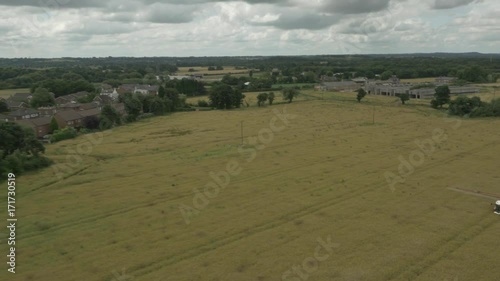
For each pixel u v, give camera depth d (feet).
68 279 118.11
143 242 141.08
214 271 122.11
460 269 121.49
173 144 301.63
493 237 141.90
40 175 221.46
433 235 143.84
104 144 305.32
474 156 250.37
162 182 208.33
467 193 186.29
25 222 157.58
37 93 531.50
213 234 147.13
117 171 229.25
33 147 241.35
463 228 149.38
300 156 257.96
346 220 158.10
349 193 188.75
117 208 172.86
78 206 175.11
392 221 156.46
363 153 263.08
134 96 464.24
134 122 417.49
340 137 315.58
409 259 127.54
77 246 138.10
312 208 171.12
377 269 122.01
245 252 133.39
